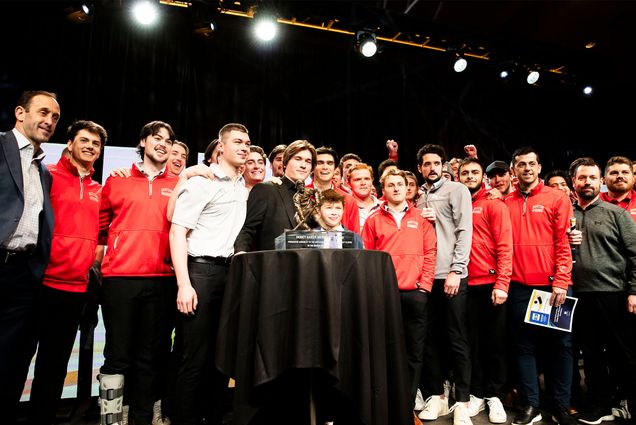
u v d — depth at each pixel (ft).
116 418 6.61
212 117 17.72
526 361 8.27
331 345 4.32
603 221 8.58
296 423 5.55
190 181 6.31
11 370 6.25
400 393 4.84
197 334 6.03
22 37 15.29
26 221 6.30
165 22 17.02
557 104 23.27
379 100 20.68
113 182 7.57
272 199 6.39
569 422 7.84
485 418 8.33
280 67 19.06
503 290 8.11
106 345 6.90
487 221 8.80
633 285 8.11
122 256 7.00
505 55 18.80
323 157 8.66
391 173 8.49
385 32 17.29
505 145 22.27
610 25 19.83
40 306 6.86
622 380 8.41
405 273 7.98
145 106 16.71
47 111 6.54
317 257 4.55
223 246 6.38
